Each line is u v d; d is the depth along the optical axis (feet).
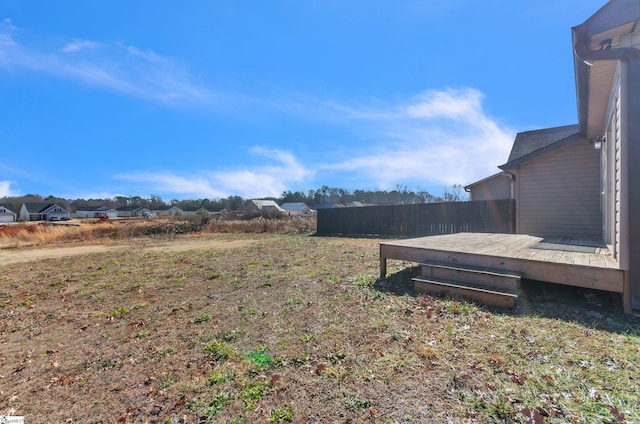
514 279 10.68
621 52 9.42
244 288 14.85
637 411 5.09
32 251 34.71
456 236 20.77
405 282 13.80
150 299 14.08
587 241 17.74
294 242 34.55
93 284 17.49
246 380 6.83
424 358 7.15
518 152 35.29
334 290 13.34
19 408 6.43
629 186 9.30
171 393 6.58
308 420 5.39
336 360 7.37
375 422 5.21
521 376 6.21
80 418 6.01
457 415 5.24
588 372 6.26
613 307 9.79
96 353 8.91
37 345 9.73
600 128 19.61
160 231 52.80
